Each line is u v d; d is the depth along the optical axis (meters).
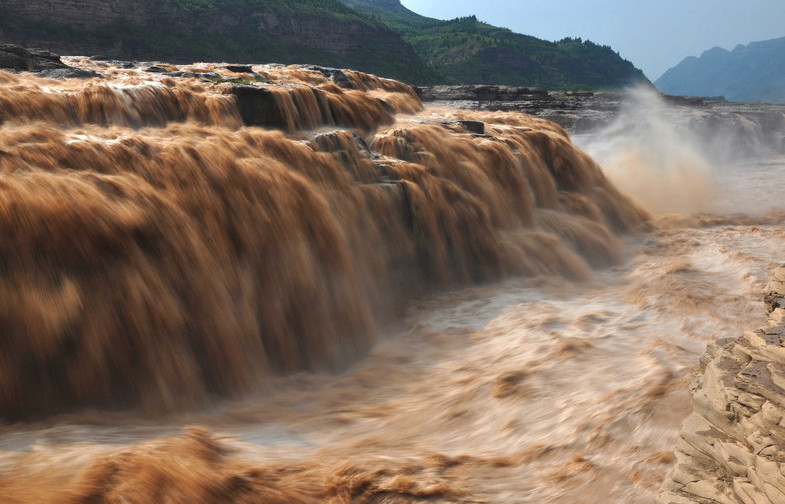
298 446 5.46
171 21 154.25
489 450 5.39
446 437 5.72
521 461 5.16
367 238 10.17
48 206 6.31
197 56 152.88
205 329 7.17
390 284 10.45
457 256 11.49
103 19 135.62
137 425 5.77
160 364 6.61
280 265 8.40
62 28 126.38
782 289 4.98
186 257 7.26
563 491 4.73
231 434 5.68
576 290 10.59
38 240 6.13
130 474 4.32
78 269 6.30
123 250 6.68
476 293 10.67
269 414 6.48
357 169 11.00
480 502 4.58
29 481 4.20
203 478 4.50
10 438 5.12
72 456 4.62
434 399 6.62
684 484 4.00
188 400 6.70
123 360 6.38
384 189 10.62
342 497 4.61
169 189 7.68
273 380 7.62
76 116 9.75
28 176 6.61
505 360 7.50
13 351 5.76
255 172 8.64
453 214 11.61
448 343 8.47
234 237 8.02
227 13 172.12
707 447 4.06
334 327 8.85
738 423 3.91
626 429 5.48
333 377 7.73
